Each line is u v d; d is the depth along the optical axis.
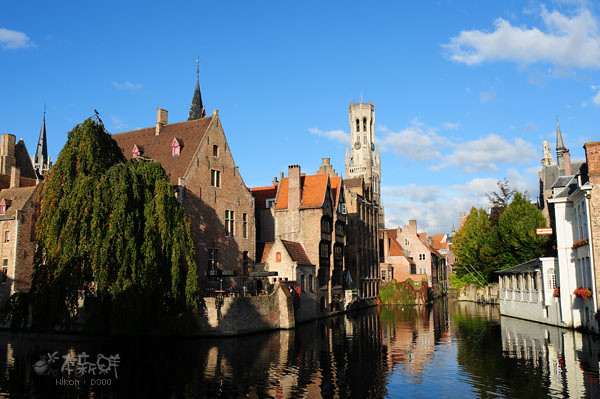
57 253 29.33
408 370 22.48
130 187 31.53
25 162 59.81
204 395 18.45
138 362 24.73
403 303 72.94
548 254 53.28
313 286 49.53
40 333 33.03
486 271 66.00
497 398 17.39
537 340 30.12
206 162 44.53
